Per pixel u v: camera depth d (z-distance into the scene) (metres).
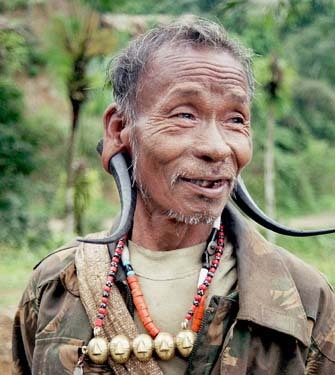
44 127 16.91
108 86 1.77
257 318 1.56
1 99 13.94
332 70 23.34
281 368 1.59
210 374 1.57
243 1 7.25
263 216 1.64
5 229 12.92
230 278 1.67
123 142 1.66
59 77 11.26
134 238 1.72
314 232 1.59
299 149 23.55
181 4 15.97
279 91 12.23
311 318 1.63
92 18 10.93
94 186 12.91
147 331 1.61
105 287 1.65
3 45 14.72
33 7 16.05
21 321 1.86
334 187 23.00
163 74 1.54
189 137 1.52
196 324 1.61
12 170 13.59
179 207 1.54
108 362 1.60
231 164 1.54
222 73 1.53
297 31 23.06
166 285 1.67
